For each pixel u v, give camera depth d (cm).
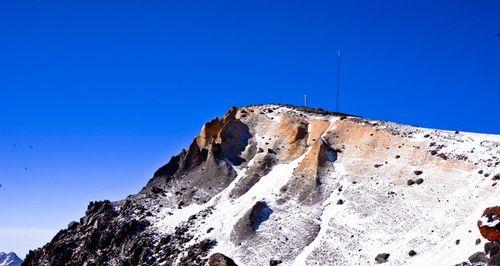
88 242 9556
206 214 9394
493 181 7456
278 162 10188
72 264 9356
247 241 8212
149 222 9606
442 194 7788
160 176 11525
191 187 10550
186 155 11550
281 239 8062
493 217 6444
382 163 8969
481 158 8125
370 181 8656
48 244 10288
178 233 9000
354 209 8156
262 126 11319
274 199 8981
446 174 8150
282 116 11338
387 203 8031
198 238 8669
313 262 7381
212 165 10731
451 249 6644
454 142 8888
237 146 11006
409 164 8681
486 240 6394
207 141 11581
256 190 9512
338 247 7525
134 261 8644
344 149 9662
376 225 7694
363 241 7488
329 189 8850
